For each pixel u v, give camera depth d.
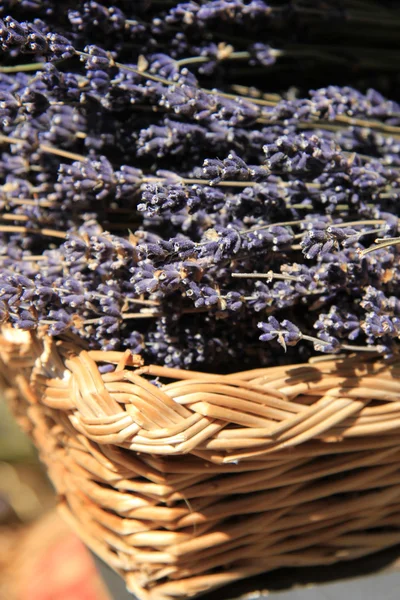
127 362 0.53
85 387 0.52
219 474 0.54
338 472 0.56
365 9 0.62
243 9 0.58
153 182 0.54
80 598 0.94
